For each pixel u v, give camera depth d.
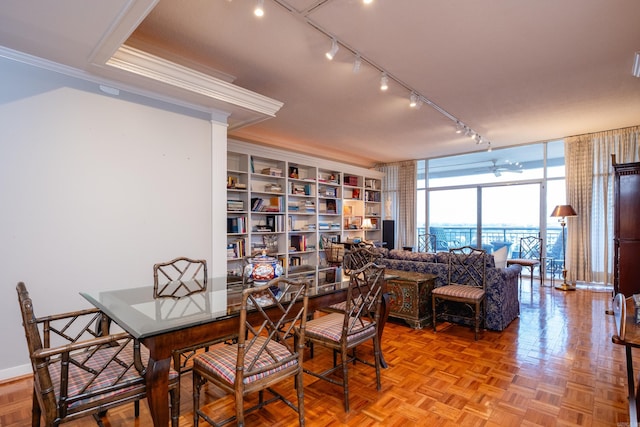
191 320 1.56
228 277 2.70
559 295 4.93
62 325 2.45
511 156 6.37
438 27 2.39
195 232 3.23
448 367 2.53
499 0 2.09
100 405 1.34
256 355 1.55
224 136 3.45
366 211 7.79
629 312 1.84
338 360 2.65
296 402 2.05
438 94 3.68
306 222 6.28
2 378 2.23
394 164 7.91
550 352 2.80
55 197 2.44
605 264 5.16
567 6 2.15
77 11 1.83
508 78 3.26
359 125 4.89
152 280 2.93
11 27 1.97
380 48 2.70
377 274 2.19
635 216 3.71
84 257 2.57
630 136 4.95
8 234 2.25
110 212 2.70
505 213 6.46
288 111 4.27
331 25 2.38
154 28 2.42
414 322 3.41
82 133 2.57
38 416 1.55
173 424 1.54
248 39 2.58
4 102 2.24
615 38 2.53
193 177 3.22
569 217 5.45
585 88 3.50
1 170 2.23
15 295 2.28
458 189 7.08
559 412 1.92
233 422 1.83
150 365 1.41
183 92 2.90
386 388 2.21
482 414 1.91
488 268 3.35
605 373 2.40
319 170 6.54
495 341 3.07
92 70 2.50
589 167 5.29
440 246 7.30
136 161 2.85
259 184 5.48
